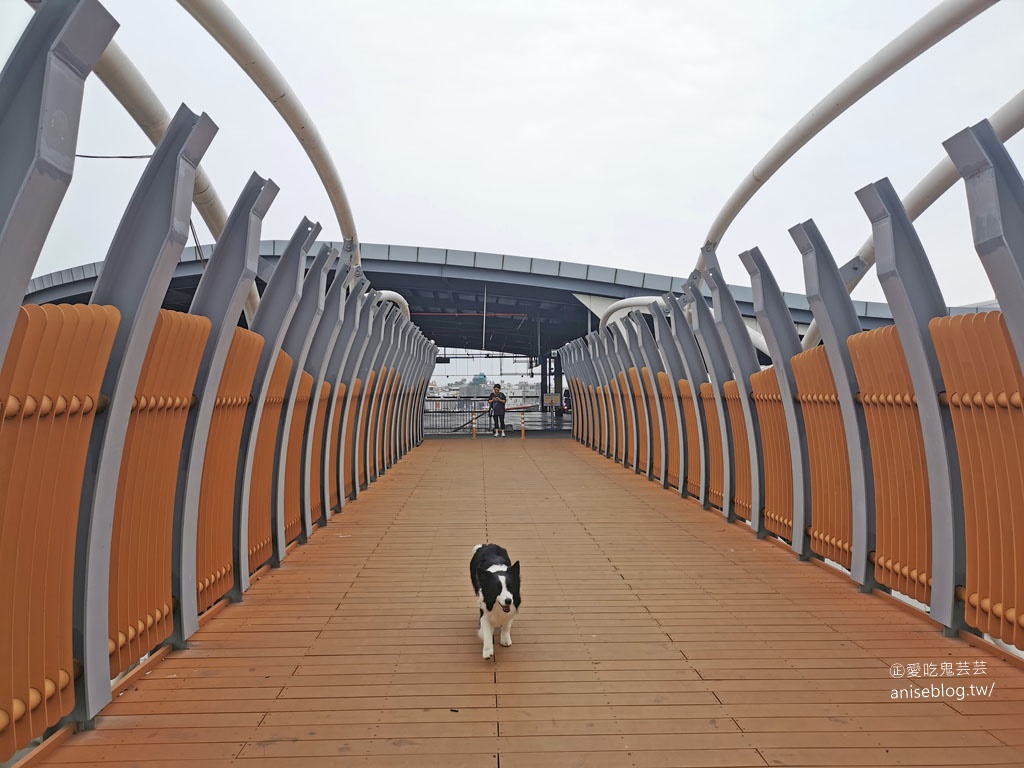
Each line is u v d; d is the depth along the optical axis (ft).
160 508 14.19
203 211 31.50
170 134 12.01
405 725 11.41
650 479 44.57
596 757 10.38
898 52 29.27
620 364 51.49
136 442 13.05
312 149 35.04
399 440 59.06
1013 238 12.22
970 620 14.79
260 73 28.81
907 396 16.83
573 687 12.92
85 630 11.26
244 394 18.83
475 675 13.50
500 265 88.43
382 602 18.49
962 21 26.71
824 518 21.85
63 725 11.13
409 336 60.39
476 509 33.47
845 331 20.11
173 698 12.48
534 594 19.20
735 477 30.17
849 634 15.85
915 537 16.97
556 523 29.86
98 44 8.71
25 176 8.05
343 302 27.58
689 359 34.37
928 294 16.01
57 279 100.58
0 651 9.21
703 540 26.37
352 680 13.26
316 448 28.86
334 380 30.53
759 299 23.95
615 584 20.22
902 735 11.04
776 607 17.95
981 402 13.92
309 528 26.61
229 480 18.31
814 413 22.22
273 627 16.46
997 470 13.71
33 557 9.87
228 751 10.57
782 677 13.37
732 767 10.09
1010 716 11.69
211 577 16.89
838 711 11.89
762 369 26.99
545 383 154.92
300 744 10.78
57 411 10.18
